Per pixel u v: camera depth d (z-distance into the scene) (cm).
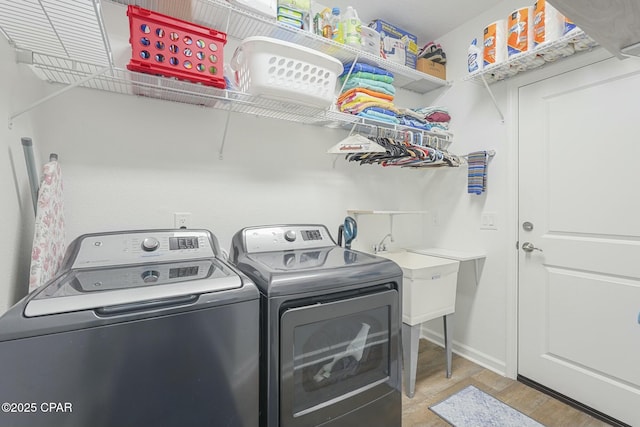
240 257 143
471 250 229
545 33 161
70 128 136
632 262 154
